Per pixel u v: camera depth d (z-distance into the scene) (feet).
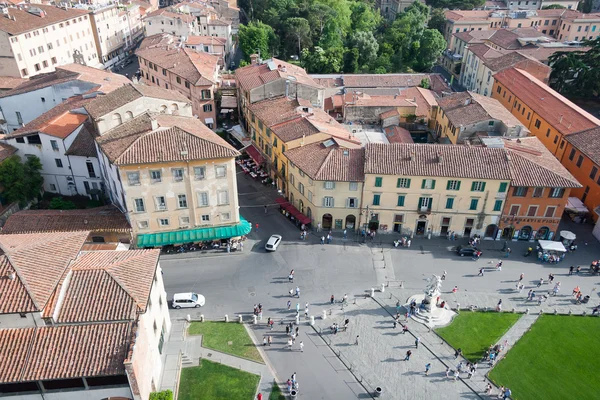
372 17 579.48
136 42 611.47
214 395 161.07
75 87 305.32
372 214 246.88
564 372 174.70
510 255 237.04
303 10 527.81
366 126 360.28
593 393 166.71
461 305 205.26
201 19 514.68
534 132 324.19
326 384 167.63
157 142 212.64
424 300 200.03
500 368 175.73
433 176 230.07
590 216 260.62
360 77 433.48
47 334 134.51
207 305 201.77
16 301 132.05
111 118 236.84
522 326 195.21
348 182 236.84
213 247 236.84
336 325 190.70
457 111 305.32
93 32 493.36
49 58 414.00
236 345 182.29
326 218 251.80
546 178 229.86
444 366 176.35
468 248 235.20
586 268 228.63
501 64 406.82
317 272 222.69
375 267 226.99
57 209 243.40
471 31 537.65
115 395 137.28
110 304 140.15
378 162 234.99
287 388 165.37
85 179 257.55
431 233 250.16
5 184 236.63
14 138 251.39
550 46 465.06
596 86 388.37
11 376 127.24
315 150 253.03
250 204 275.18
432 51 495.41
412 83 428.97
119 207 232.53
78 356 131.13
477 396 164.66
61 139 245.65
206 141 217.56
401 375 172.04
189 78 350.84
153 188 214.28
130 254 164.45
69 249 153.58
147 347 147.95
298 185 255.70
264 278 218.18
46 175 260.01
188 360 173.99
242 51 539.70
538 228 242.99
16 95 306.14
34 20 398.21
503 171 229.45
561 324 196.65
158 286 169.99
